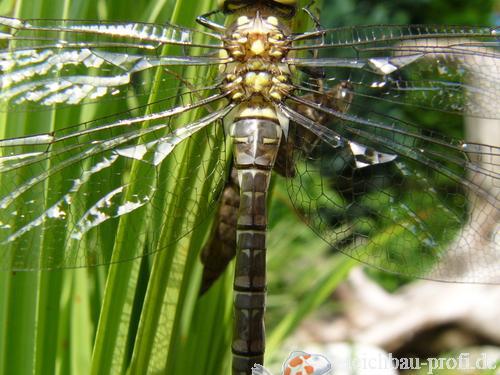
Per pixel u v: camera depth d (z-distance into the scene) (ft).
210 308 0.39
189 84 0.38
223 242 0.38
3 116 0.38
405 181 0.39
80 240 0.37
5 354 0.37
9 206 0.37
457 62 0.39
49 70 0.38
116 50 0.38
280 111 0.39
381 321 0.80
